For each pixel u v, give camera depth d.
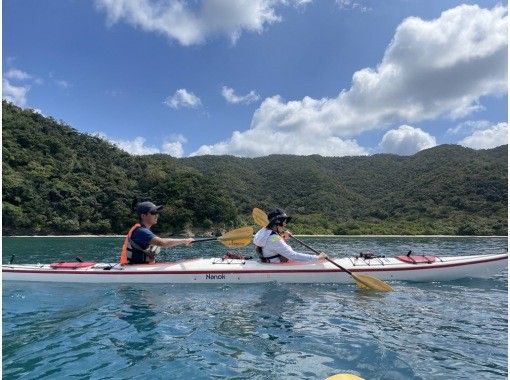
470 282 5.95
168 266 5.75
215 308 4.36
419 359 2.94
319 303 4.64
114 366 2.73
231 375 2.60
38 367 2.70
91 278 5.62
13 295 4.93
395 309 4.39
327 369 2.73
